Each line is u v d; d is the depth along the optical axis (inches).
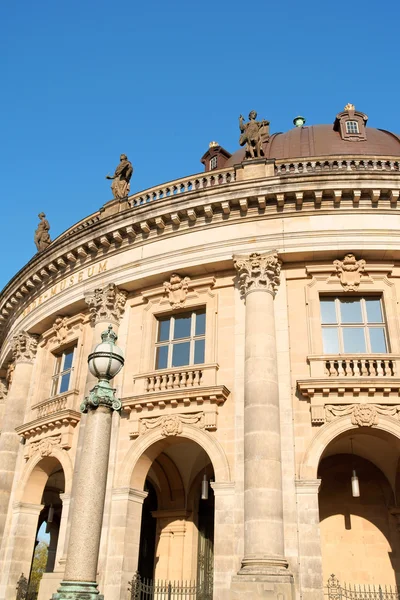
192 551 856.3
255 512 644.7
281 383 738.2
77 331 967.0
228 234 829.2
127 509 745.6
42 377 1011.9
